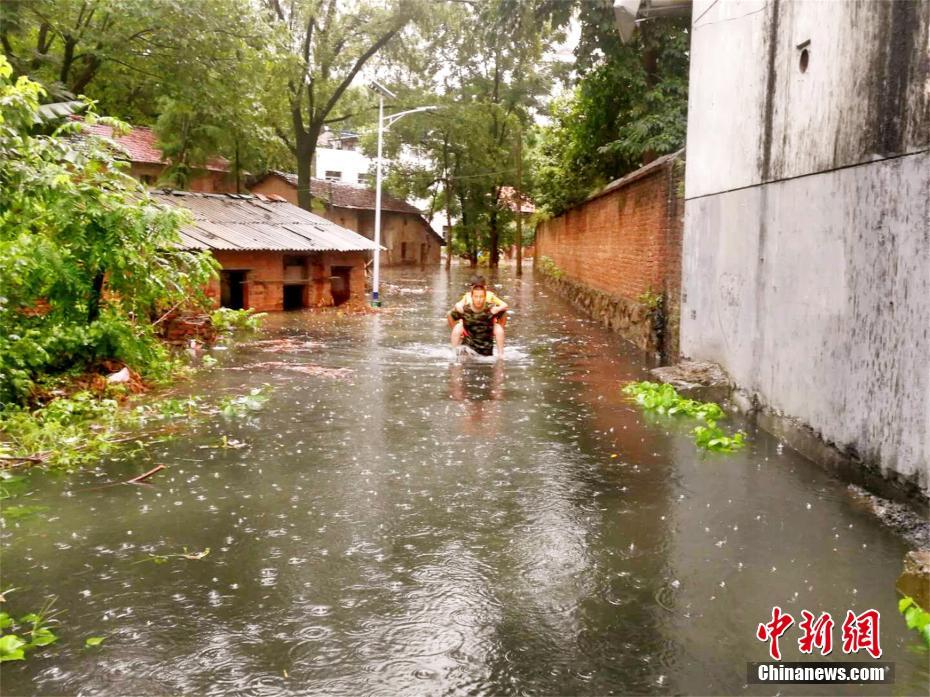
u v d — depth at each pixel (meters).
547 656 3.24
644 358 11.63
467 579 3.95
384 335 14.16
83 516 4.82
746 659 3.23
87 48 18.44
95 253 8.14
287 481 5.52
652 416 7.70
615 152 18.89
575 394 8.84
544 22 18.44
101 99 23.95
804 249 6.28
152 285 8.85
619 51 16.78
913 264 4.67
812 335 6.11
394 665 3.15
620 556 4.26
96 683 3.02
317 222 20.55
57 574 3.98
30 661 3.17
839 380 5.64
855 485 5.37
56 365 8.27
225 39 18.81
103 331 8.34
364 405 8.11
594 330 15.53
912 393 4.68
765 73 7.14
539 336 14.48
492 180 44.28
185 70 18.97
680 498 5.22
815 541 4.48
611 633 3.43
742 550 4.35
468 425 7.27
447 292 26.25
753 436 6.91
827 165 5.84
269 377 9.68
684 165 10.69
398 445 6.52
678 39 16.55
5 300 7.24
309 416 7.57
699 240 9.33
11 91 7.48
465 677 3.07
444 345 12.89
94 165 8.48
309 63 29.44
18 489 5.33
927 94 4.55
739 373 7.91
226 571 4.02
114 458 6.07
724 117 8.38
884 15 5.00
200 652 3.24
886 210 4.99
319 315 17.42
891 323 4.93
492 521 4.77
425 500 5.14
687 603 3.72
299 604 3.66
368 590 3.81
